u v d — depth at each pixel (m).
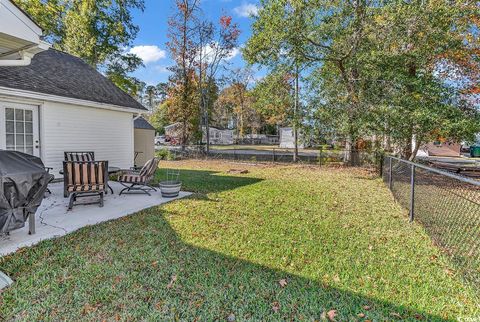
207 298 2.26
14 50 4.17
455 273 2.71
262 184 7.99
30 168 3.22
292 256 3.10
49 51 9.53
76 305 2.13
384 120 9.18
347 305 2.19
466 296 2.34
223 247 3.31
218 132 43.91
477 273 2.61
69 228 3.85
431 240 3.63
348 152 13.10
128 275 2.59
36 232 3.65
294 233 3.86
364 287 2.47
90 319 1.98
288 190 7.10
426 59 9.14
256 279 2.57
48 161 7.13
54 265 2.75
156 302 2.20
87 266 2.74
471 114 9.04
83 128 8.06
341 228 4.11
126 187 6.64
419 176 4.44
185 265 2.82
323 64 11.40
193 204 5.39
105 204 5.32
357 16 10.02
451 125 8.27
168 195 5.96
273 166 13.31
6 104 6.28
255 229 3.99
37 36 3.91
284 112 12.95
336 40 10.55
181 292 2.34
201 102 20.73
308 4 10.27
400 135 9.19
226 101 41.66
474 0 8.80
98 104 8.20
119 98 9.56
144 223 4.14
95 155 8.48
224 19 19.61
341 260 3.02
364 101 9.73
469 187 4.64
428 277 2.66
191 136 20.25
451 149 20.94
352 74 10.71
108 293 2.30
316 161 15.17
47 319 1.97
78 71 9.48
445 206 3.52
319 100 10.91
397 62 9.15
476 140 9.32
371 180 8.99
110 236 3.57
